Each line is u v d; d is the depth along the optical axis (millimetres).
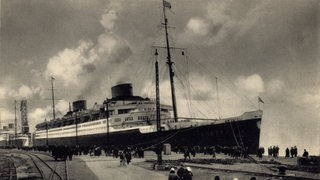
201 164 31984
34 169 31016
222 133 45250
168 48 54156
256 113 43375
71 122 81000
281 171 23484
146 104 61500
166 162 34000
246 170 26344
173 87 54000
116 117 61531
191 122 51312
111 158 43188
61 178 23156
